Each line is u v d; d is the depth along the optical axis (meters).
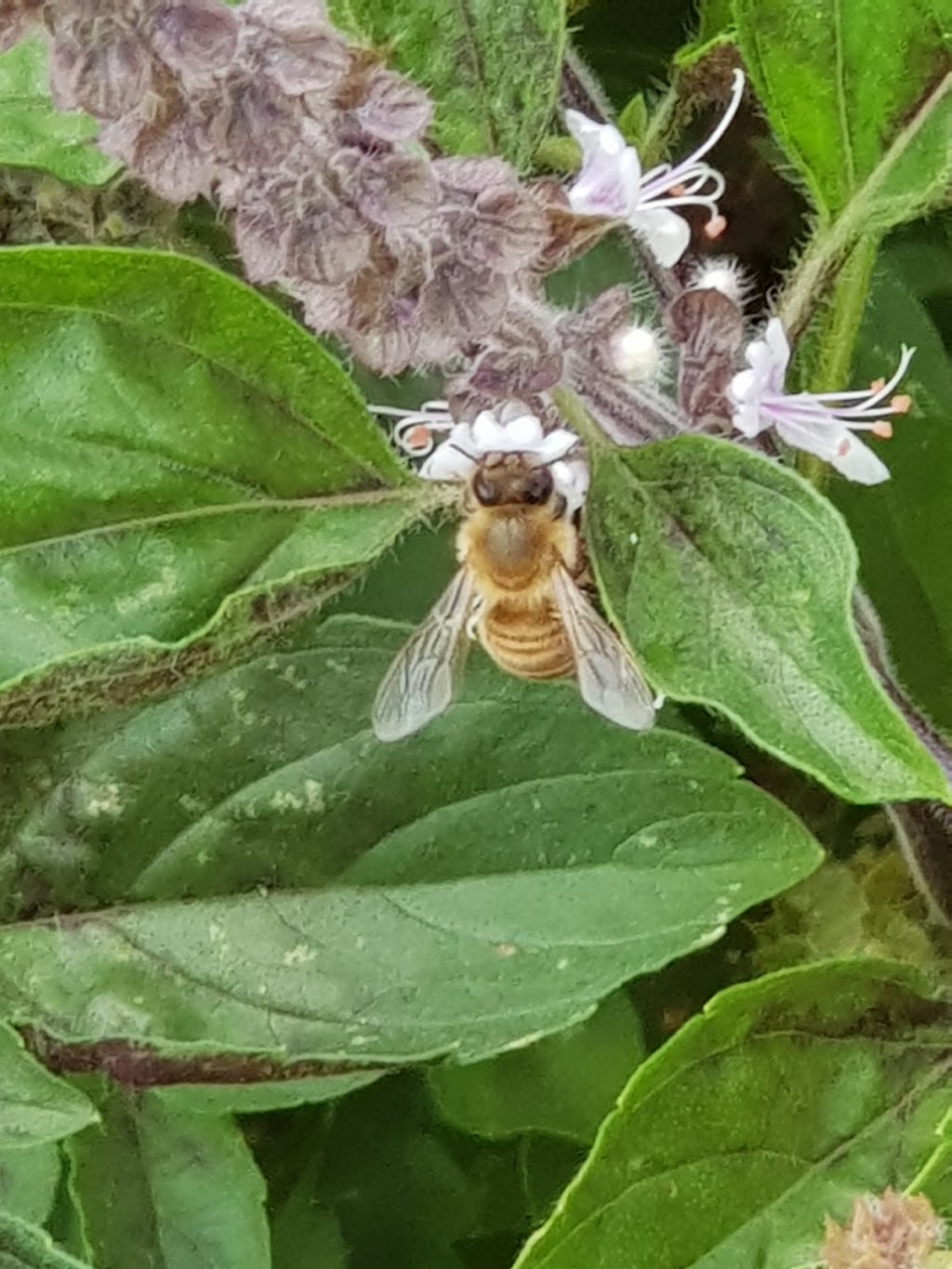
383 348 0.06
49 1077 0.07
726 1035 0.07
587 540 0.06
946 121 0.07
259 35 0.05
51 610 0.06
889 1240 0.07
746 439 0.07
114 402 0.06
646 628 0.06
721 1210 0.07
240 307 0.06
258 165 0.05
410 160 0.05
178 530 0.06
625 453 0.06
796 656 0.06
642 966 0.07
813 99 0.07
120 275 0.06
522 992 0.07
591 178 0.07
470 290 0.06
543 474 0.07
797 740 0.06
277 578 0.06
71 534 0.06
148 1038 0.07
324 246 0.05
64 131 0.07
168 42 0.05
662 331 0.07
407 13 0.07
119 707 0.07
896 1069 0.07
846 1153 0.07
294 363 0.06
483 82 0.07
